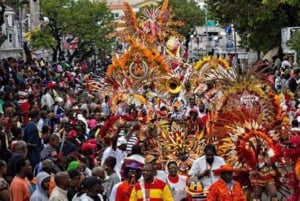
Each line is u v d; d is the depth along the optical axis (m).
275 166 18.80
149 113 29.98
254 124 19.36
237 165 18.92
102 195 13.75
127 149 19.28
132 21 42.81
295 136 18.27
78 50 89.69
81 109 28.52
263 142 18.94
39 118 23.66
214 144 19.20
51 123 23.83
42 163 14.97
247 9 56.38
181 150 18.91
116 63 36.38
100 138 22.02
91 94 37.47
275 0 55.41
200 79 33.59
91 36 87.06
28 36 65.81
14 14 64.19
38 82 39.59
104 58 95.56
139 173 15.69
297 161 17.00
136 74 36.03
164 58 37.34
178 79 35.12
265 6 55.69
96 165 17.89
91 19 87.25
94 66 80.56
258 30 57.75
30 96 29.16
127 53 36.28
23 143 16.08
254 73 20.69
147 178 14.13
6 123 21.45
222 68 22.03
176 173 16.77
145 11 43.00
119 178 15.73
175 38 41.25
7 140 19.91
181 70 35.53
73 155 16.78
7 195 13.73
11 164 14.48
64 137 19.09
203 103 27.38
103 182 15.30
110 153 18.33
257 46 58.28
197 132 19.55
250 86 20.28
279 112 20.20
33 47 66.94
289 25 57.47
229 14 57.34
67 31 86.00
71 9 86.31
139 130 20.12
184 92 34.53
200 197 16.42
